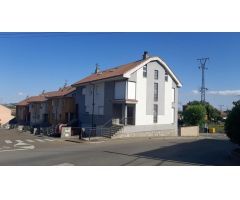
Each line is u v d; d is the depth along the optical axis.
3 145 27.14
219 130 67.25
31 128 52.81
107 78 38.28
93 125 41.72
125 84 36.19
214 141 32.56
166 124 40.81
